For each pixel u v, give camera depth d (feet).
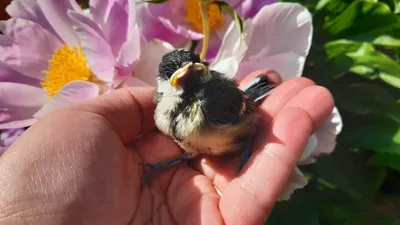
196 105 0.44
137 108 0.50
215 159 0.51
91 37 0.44
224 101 0.44
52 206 0.40
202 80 0.45
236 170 0.50
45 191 0.41
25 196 0.40
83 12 0.46
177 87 0.44
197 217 0.45
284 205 0.52
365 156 0.54
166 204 0.50
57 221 0.40
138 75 0.49
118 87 0.49
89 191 0.42
